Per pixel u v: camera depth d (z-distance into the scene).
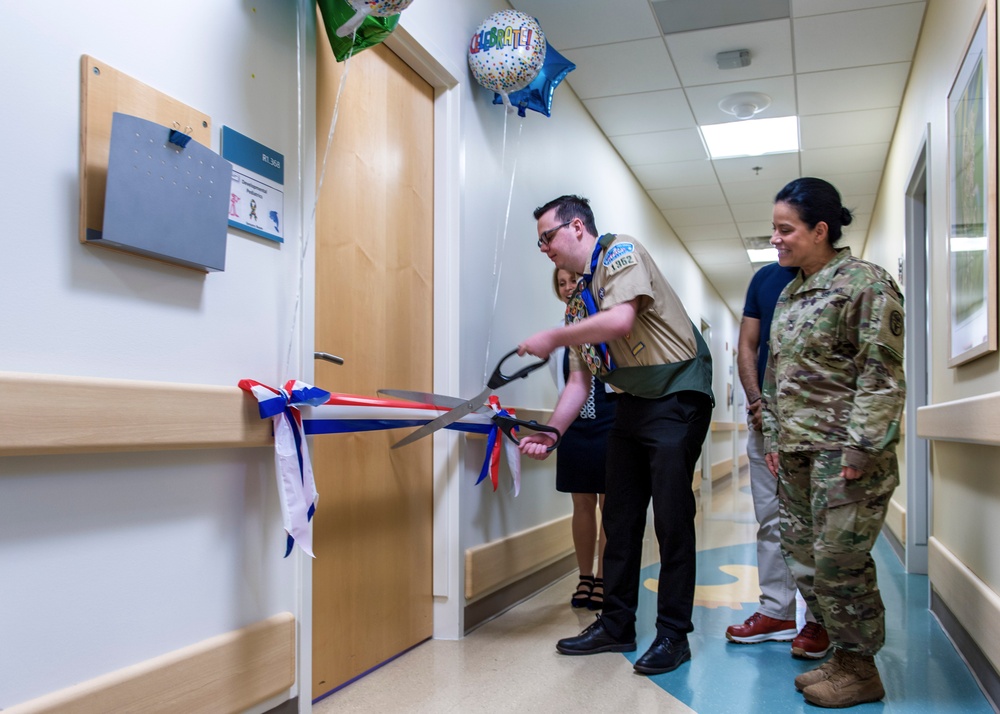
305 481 1.61
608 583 2.47
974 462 2.39
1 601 1.11
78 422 1.16
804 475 2.19
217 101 1.55
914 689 2.14
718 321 11.38
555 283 2.81
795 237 2.13
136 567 1.34
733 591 3.41
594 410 3.00
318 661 1.99
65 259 1.21
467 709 1.93
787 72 4.24
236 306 1.60
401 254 2.49
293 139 1.80
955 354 2.70
